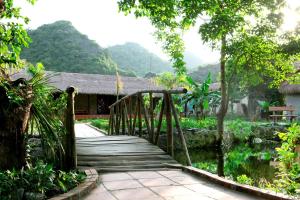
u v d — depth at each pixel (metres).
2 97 4.11
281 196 3.70
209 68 52.66
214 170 8.71
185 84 21.02
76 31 61.19
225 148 14.11
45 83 4.71
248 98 30.64
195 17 8.12
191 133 13.91
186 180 4.95
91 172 5.12
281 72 16.17
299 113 22.38
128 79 29.66
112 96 28.92
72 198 3.86
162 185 4.64
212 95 23.56
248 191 4.12
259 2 13.52
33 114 4.47
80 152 6.33
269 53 14.65
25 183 3.81
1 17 5.23
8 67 5.15
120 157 6.15
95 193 4.23
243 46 13.68
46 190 3.87
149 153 6.46
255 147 14.28
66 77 27.02
